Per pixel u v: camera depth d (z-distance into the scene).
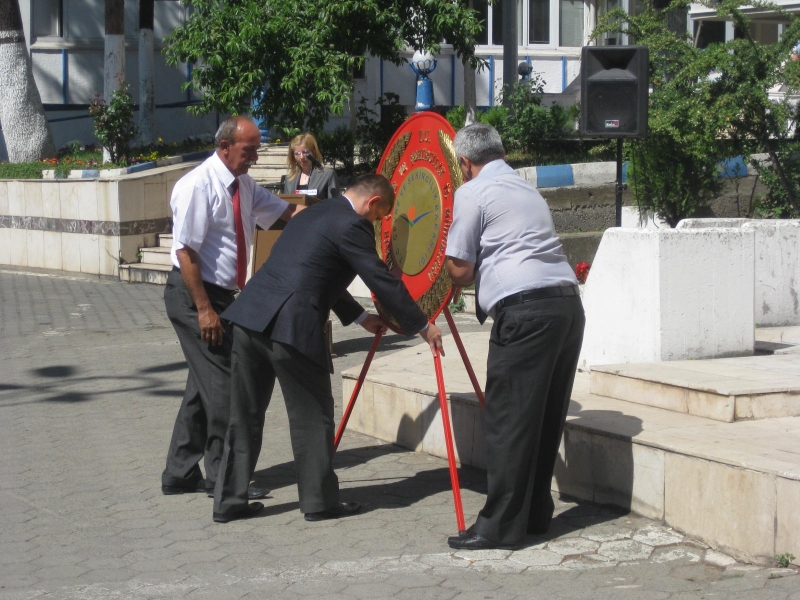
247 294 4.93
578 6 24.30
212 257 5.26
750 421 5.13
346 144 14.93
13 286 14.23
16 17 17.70
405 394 6.31
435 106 21.52
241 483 5.09
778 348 6.52
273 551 4.71
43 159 18.02
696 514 4.60
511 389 4.46
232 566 4.53
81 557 4.67
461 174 4.83
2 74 17.73
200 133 22.16
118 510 5.32
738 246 6.12
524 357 4.41
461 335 8.10
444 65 23.02
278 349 4.84
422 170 5.19
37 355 9.69
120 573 4.47
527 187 4.62
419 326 4.85
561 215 12.77
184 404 5.53
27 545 4.83
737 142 11.15
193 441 5.55
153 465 6.14
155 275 14.20
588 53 8.68
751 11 16.84
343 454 6.25
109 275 14.69
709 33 22.91
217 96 13.63
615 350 6.32
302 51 12.99
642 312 6.09
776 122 10.91
